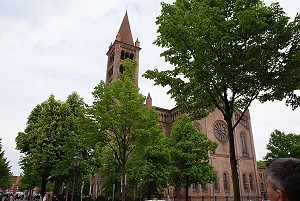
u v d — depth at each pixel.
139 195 38.03
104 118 20.33
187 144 36.47
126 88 22.27
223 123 56.66
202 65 11.90
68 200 38.41
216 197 49.09
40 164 31.80
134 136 21.42
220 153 53.66
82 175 33.97
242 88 12.31
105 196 38.31
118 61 64.06
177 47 12.69
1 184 64.12
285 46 11.62
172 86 14.36
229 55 11.38
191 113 16.45
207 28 11.42
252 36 11.67
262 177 65.06
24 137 34.34
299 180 1.62
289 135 51.75
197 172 35.12
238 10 12.35
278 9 11.59
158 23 13.87
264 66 11.50
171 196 46.72
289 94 12.45
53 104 35.88
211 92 14.29
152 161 35.12
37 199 61.53
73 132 32.31
